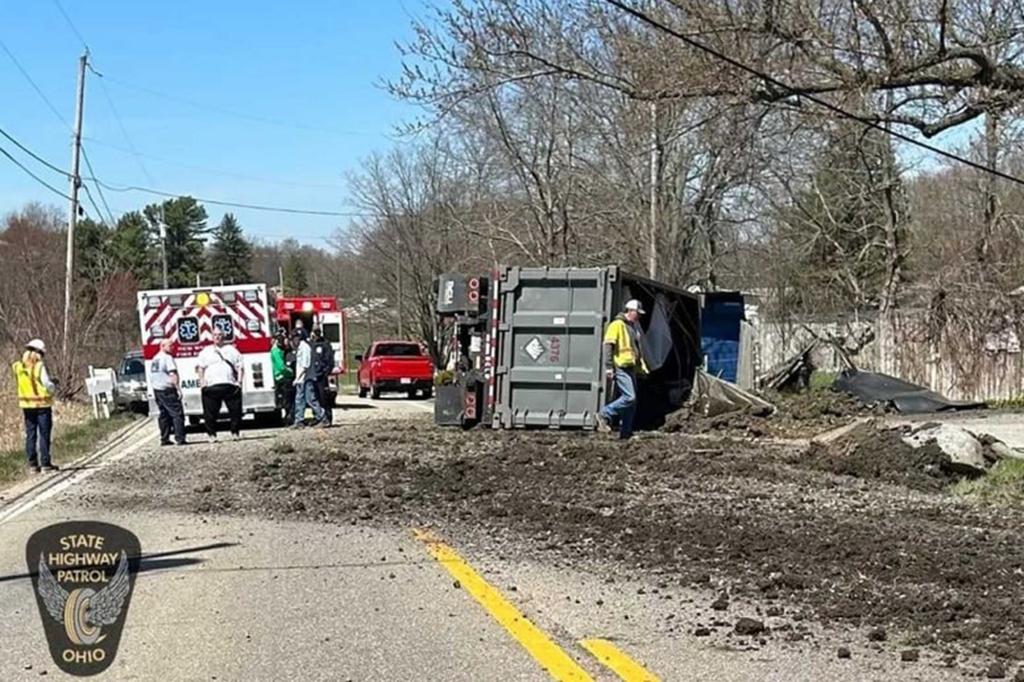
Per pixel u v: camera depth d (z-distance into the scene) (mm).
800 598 8320
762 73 14680
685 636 7363
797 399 25062
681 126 21781
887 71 14570
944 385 29359
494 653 7027
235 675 6656
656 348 23031
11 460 19125
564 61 16641
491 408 20875
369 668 6758
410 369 40938
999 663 6652
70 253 38188
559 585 8883
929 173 45094
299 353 24688
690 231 34375
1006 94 15062
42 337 37938
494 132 35719
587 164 34562
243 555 10227
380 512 12562
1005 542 10312
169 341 21812
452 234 56125
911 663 6719
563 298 20578
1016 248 34344
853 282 40312
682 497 13055
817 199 39250
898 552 9773
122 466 17906
